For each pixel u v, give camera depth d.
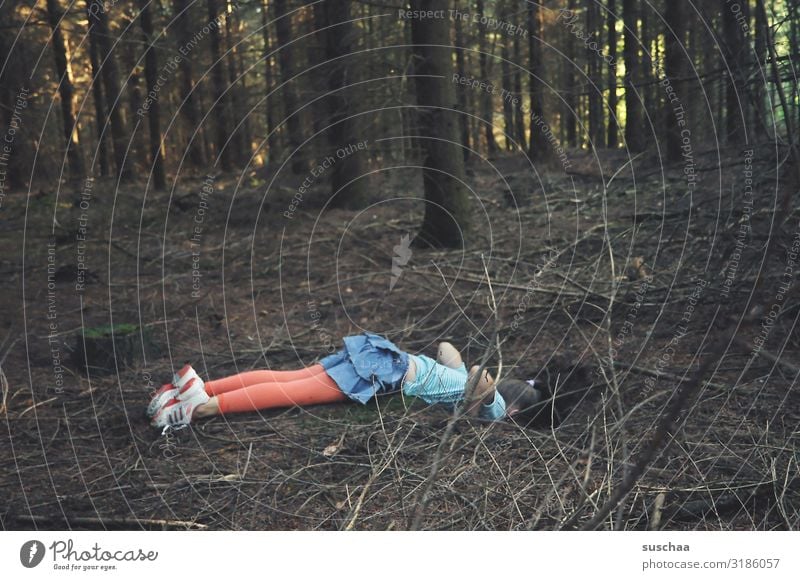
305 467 3.06
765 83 4.64
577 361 3.88
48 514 2.70
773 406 3.36
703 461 2.94
